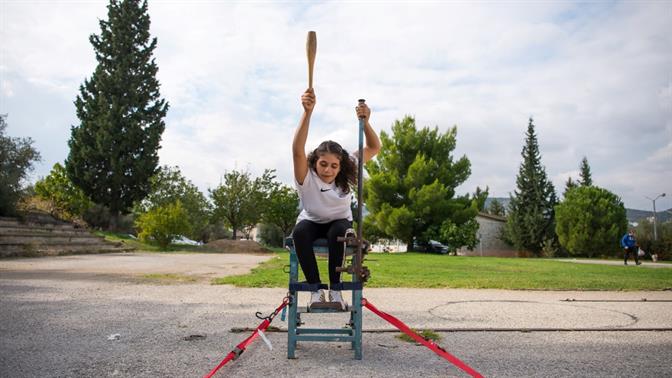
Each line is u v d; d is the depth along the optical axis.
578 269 15.03
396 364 3.49
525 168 50.62
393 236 35.31
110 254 19.89
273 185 45.62
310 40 3.30
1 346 3.87
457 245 33.09
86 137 31.81
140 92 33.53
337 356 3.72
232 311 5.70
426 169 34.16
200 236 50.66
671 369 3.40
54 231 20.50
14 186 20.39
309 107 3.33
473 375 3.01
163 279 9.45
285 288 8.18
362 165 3.47
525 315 5.71
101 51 33.69
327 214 3.63
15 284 8.01
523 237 48.38
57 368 3.30
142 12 34.31
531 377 3.20
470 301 6.88
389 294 7.67
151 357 3.62
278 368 3.36
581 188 41.88
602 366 3.48
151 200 38.81
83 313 5.40
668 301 7.11
